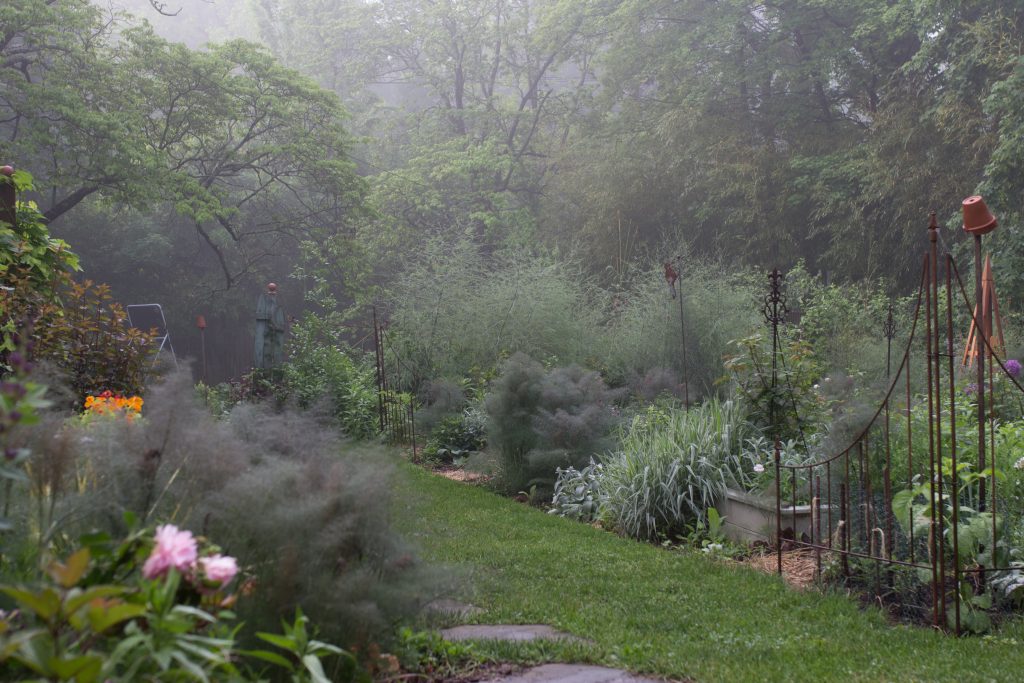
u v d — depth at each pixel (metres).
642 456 8.38
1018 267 17.09
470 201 33.84
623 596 5.58
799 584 6.03
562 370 11.37
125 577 2.41
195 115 26.47
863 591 5.77
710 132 28.36
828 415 8.23
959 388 8.23
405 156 40.19
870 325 15.63
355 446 4.07
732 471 7.98
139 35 25.56
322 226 31.25
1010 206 17.66
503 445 10.01
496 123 36.84
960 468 5.75
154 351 8.38
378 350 14.18
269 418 4.27
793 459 7.71
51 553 2.77
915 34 25.67
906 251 23.06
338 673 3.14
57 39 23.59
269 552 3.07
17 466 2.88
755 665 4.26
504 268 17.03
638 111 31.39
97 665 1.83
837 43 26.58
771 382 8.52
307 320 15.09
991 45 19.27
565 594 5.59
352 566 3.27
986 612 5.14
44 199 36.50
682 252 19.98
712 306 14.11
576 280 17.50
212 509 3.11
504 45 37.81
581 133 34.09
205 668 2.22
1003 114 18.98
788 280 18.36
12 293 7.10
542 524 7.93
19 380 2.10
